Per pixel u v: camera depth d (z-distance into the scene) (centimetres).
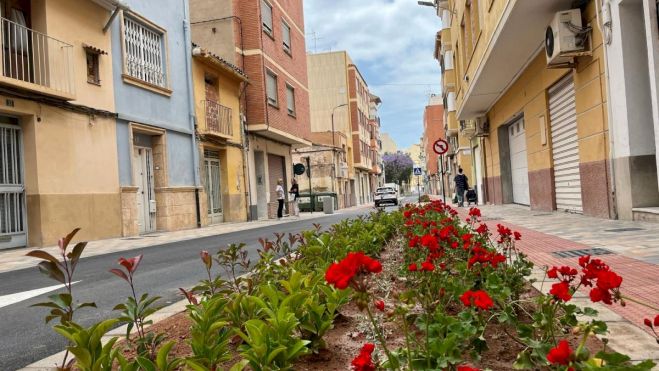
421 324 243
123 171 1458
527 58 1382
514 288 349
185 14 1864
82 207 1282
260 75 2272
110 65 1426
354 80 5909
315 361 279
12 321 468
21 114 1138
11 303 551
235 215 2145
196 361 230
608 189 944
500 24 1119
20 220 1152
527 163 1572
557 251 641
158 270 748
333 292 324
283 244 534
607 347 277
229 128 2111
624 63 848
